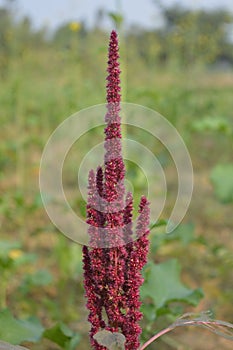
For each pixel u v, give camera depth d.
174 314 4.25
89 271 2.62
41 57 17.16
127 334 2.60
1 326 3.53
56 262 7.79
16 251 6.91
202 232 9.25
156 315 4.03
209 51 16.91
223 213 10.04
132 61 18.89
